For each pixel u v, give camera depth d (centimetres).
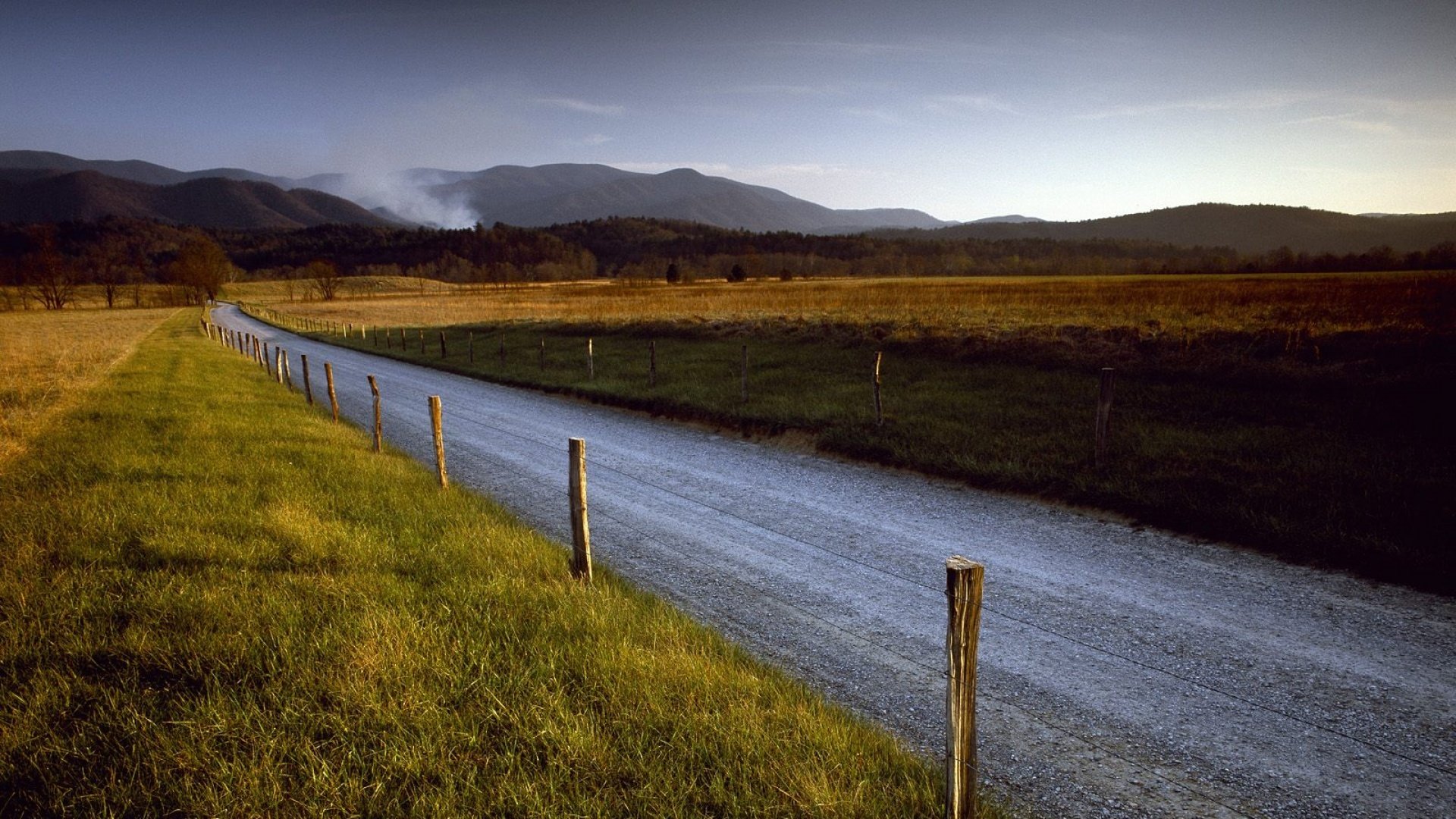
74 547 605
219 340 4400
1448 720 411
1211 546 688
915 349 1828
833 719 401
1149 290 4378
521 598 543
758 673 460
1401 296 2667
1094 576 637
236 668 421
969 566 281
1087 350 1573
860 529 791
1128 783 369
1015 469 905
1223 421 1028
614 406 1684
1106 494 812
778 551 734
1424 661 473
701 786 335
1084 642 519
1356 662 475
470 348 2688
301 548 623
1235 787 363
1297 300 2839
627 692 408
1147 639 520
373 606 505
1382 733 402
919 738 408
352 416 1653
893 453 1048
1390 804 348
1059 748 400
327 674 411
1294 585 594
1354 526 652
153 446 1063
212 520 689
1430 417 933
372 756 348
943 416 1193
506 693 402
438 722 373
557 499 954
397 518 755
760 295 5503
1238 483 779
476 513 798
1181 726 416
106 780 330
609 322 3191
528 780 331
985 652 511
